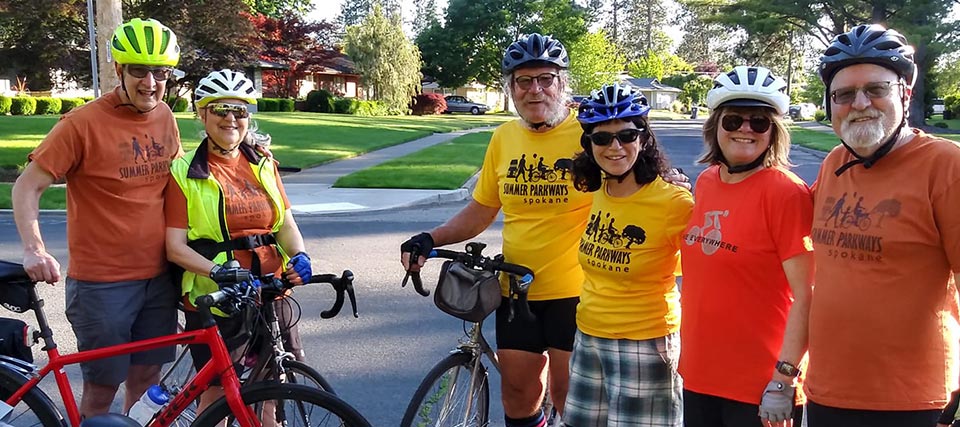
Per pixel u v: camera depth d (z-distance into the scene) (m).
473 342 3.36
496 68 58.69
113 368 3.25
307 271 2.96
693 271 2.64
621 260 2.87
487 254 7.93
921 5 30.50
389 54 49.91
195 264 3.15
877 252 2.15
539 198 3.30
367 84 50.06
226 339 3.21
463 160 17.84
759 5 36.16
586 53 58.47
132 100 3.21
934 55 32.53
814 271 2.41
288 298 3.43
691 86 85.44
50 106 33.62
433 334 5.36
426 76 61.41
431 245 3.36
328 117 36.50
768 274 2.48
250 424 2.85
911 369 2.15
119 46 3.11
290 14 46.31
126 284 3.26
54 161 3.12
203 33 27.70
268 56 45.34
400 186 13.35
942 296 2.13
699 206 2.67
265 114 35.72
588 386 3.04
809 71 55.34
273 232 3.39
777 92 2.47
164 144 3.37
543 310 3.38
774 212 2.44
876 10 32.59
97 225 3.23
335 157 18.45
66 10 27.34
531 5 58.12
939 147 2.10
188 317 3.36
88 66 30.70
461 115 53.88
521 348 3.43
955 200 2.04
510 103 3.59
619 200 2.89
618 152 2.78
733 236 2.51
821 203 2.33
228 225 3.22
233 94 3.12
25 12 27.11
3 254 8.05
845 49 2.18
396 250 8.28
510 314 3.22
